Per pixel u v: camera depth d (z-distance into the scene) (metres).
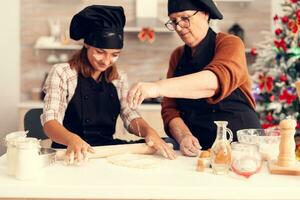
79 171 1.79
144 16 5.12
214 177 1.71
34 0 5.43
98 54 2.27
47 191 1.59
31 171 1.66
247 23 5.48
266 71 4.14
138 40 5.49
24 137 1.78
